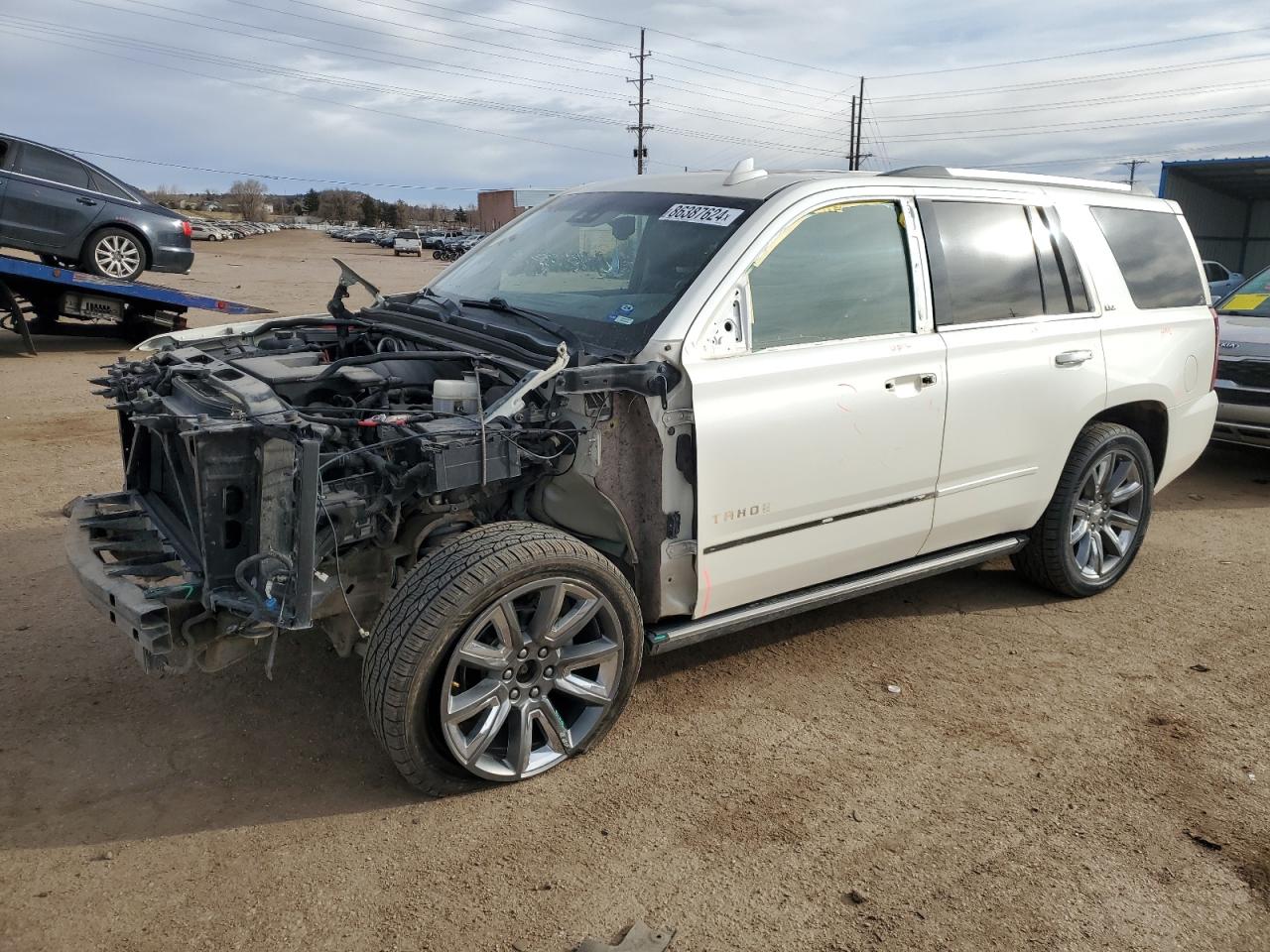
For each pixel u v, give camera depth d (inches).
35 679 157.9
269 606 116.1
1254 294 325.4
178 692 155.6
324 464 122.1
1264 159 837.2
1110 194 204.1
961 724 153.4
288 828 123.1
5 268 468.4
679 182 172.6
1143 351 199.3
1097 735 151.2
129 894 110.3
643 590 141.3
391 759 124.6
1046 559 197.6
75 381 423.8
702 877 116.2
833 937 107.1
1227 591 212.1
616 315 145.3
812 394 147.2
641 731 148.6
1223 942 108.4
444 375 147.7
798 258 150.3
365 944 103.8
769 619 155.4
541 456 130.7
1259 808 133.0
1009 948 106.4
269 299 792.9
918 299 163.0
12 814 124.3
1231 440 301.0
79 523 148.4
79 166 522.0
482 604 121.5
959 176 178.4
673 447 135.9
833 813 129.3
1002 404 173.3
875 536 162.4
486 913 109.0
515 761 131.0
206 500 117.1
